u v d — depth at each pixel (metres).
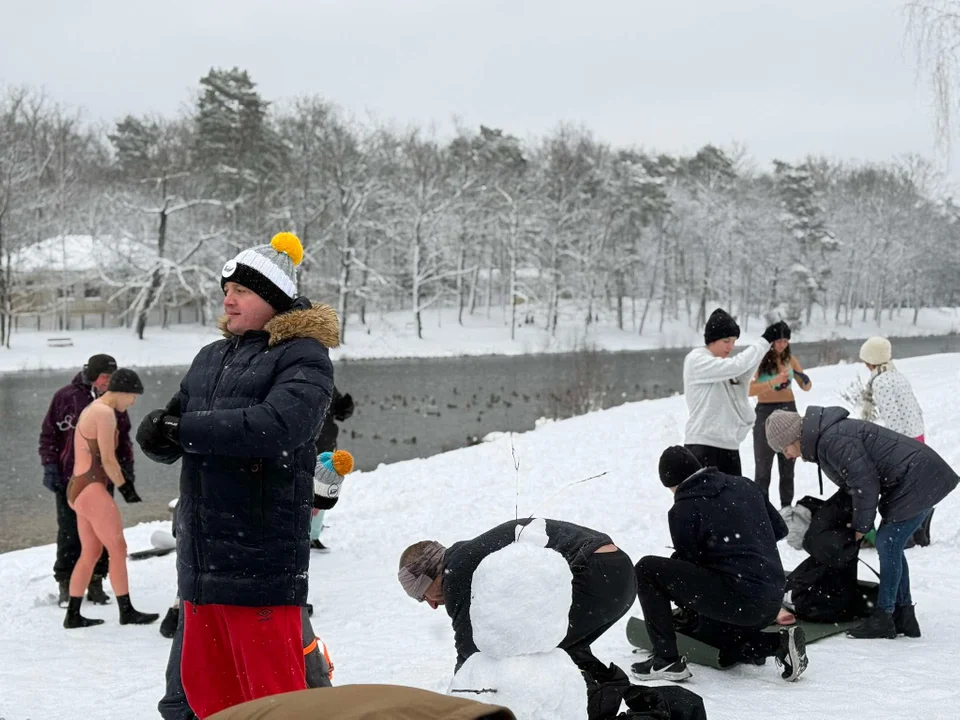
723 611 5.04
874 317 90.00
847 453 5.87
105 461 7.21
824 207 83.88
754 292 79.88
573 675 2.54
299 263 4.11
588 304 71.00
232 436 3.49
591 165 79.31
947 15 17.25
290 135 72.44
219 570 3.59
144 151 83.19
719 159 95.88
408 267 73.69
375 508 11.56
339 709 1.64
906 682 4.94
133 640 6.84
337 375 46.44
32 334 58.16
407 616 6.84
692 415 8.16
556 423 19.50
